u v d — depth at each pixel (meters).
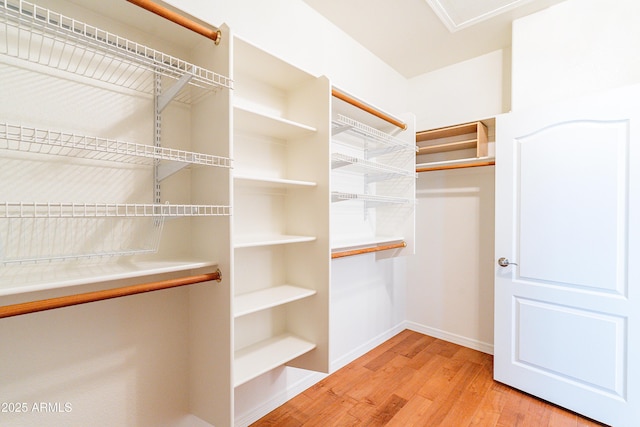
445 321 2.82
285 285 1.74
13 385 0.98
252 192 1.63
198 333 1.32
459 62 2.71
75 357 1.09
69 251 1.07
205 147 1.28
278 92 1.74
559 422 1.71
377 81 2.61
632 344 1.60
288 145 1.77
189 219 1.37
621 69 1.83
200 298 1.31
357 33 2.27
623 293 1.63
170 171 1.18
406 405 1.84
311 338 1.65
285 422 1.68
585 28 1.93
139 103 1.23
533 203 1.94
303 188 1.69
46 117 1.02
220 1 1.49
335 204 2.20
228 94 1.17
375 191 2.59
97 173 1.13
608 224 1.67
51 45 1.02
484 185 2.59
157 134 1.26
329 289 1.57
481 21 2.15
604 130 1.68
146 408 1.26
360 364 2.34
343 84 2.25
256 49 1.33
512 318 2.04
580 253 1.76
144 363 1.26
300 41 1.92
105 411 1.16
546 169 1.89
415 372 2.23
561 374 1.83
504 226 2.07
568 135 1.80
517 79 2.16
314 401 1.87
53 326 1.05
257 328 1.64
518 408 1.83
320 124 1.61
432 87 2.88
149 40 1.24
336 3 1.94
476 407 1.83
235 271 1.56
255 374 1.31
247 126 1.53
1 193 0.94
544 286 1.90
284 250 1.78
